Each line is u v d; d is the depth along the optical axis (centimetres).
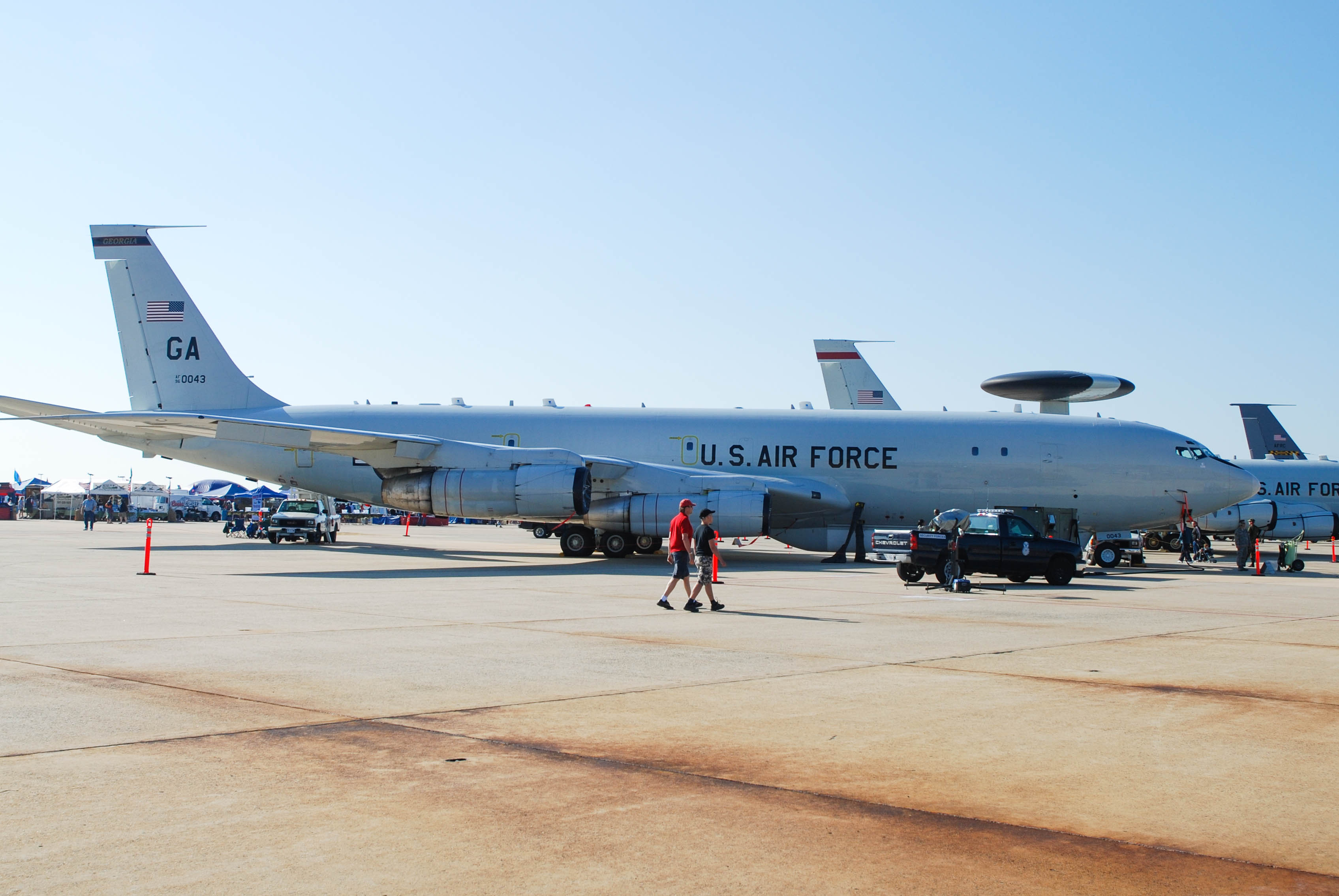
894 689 1060
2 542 4275
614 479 3366
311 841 565
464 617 1695
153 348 3875
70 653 1216
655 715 911
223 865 529
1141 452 3453
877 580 2675
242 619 1605
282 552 3728
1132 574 3238
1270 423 6400
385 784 674
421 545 4612
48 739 781
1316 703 1014
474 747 779
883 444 3531
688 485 3319
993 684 1099
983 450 3491
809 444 3572
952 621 1730
